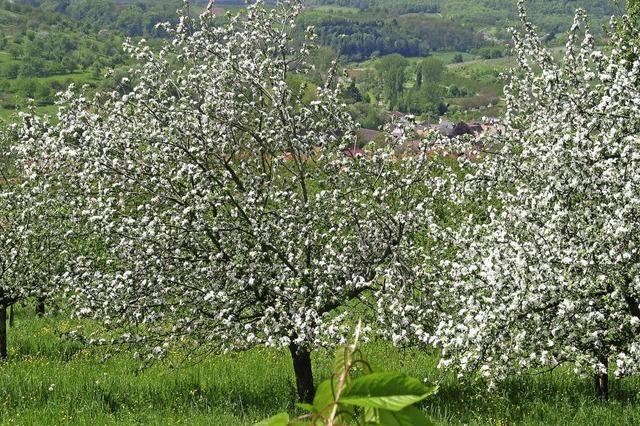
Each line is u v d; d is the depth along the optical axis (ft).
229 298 33.96
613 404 34.86
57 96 36.65
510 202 33.37
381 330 34.06
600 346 28.96
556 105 33.24
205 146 34.65
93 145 34.30
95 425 35.94
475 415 34.14
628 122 29.48
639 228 27.45
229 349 34.76
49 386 43.21
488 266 29.09
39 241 50.14
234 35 36.99
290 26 37.47
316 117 37.50
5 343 55.26
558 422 32.63
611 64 30.58
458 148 36.45
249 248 35.35
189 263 33.71
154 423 35.73
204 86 36.73
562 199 30.45
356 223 35.42
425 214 35.45
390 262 35.14
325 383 4.19
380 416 4.06
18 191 49.32
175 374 45.42
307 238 34.24
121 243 33.55
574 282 27.43
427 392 3.90
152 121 35.22
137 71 37.19
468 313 29.27
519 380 39.14
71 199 37.45
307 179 37.45
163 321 36.17
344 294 34.01
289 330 33.17
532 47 39.45
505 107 40.60
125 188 34.73
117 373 47.24
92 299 35.53
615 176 28.32
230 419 35.58
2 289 53.26
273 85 37.17
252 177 35.70
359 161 35.81
